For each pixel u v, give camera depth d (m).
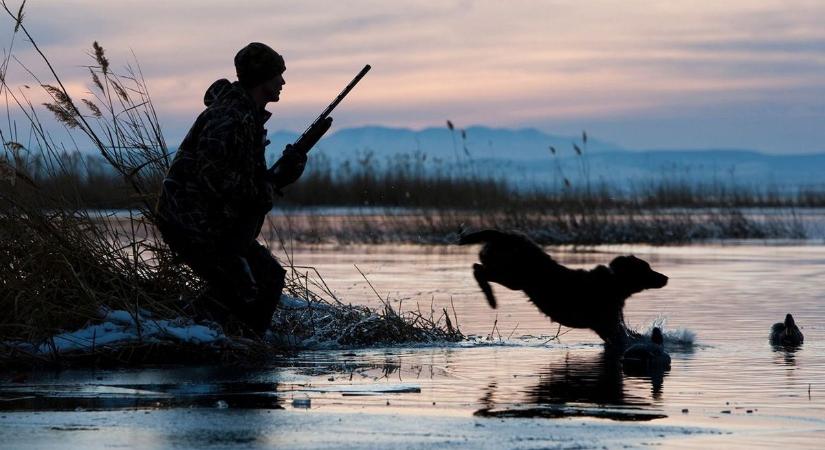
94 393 14.95
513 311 26.20
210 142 17.97
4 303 18.64
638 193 73.88
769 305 27.09
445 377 16.80
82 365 17.58
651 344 18.23
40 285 18.75
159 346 18.11
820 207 92.75
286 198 76.38
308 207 76.38
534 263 22.47
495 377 16.84
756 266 39.47
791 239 58.75
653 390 15.70
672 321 24.03
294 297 22.39
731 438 12.31
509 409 14.02
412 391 15.40
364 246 52.66
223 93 18.34
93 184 22.00
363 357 19.03
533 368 17.89
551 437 12.23
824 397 15.16
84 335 18.25
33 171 20.28
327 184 77.44
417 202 60.62
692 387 16.02
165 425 12.66
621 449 11.71
